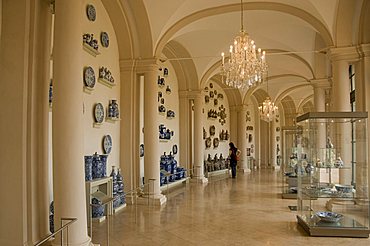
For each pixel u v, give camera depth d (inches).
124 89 356.5
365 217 230.2
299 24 398.9
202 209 319.0
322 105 489.4
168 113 500.4
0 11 176.1
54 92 179.9
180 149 549.3
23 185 173.9
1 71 177.3
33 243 177.2
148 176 352.5
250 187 488.1
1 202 174.4
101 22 315.3
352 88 387.5
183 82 545.6
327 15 316.2
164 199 359.9
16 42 177.5
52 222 214.5
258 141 922.1
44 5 190.5
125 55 355.6
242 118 770.8
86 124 279.7
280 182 553.0
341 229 221.9
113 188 308.8
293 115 995.9
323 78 486.3
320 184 252.1
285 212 304.7
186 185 514.0
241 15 358.0
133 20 346.0
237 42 317.1
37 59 185.8
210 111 685.3
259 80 326.3
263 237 222.7
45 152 188.4
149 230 241.0
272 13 379.2
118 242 211.9
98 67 305.0
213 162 685.3
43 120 188.1
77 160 179.9
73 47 180.9
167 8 341.7
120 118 354.9
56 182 177.2
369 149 281.9
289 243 209.2
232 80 320.2
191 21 374.0
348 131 252.5
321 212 251.0
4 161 175.0
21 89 175.6
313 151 257.1
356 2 293.7
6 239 173.2
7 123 175.5
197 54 490.0
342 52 306.0
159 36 356.5
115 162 343.0
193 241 213.9
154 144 355.9
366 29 295.3
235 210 314.0
